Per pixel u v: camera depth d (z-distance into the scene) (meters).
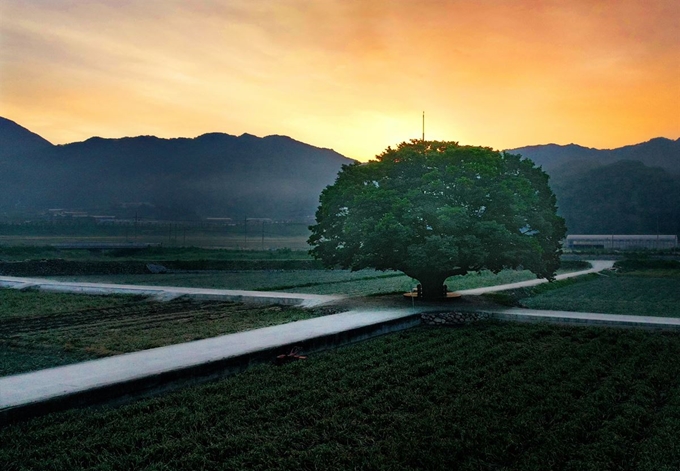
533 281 50.16
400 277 59.47
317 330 23.75
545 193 35.91
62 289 42.16
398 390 16.66
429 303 32.47
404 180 34.22
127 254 87.44
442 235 31.31
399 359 20.52
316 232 36.50
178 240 157.50
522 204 31.64
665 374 18.30
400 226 30.22
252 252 94.31
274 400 15.76
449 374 18.56
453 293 35.69
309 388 16.94
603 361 20.27
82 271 62.28
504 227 30.62
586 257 97.81
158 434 13.40
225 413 14.87
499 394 16.38
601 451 12.61
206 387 17.02
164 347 20.62
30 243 111.50
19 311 32.62
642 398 15.96
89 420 14.20
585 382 17.66
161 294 38.62
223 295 37.22
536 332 25.44
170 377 17.20
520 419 14.40
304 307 33.28
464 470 11.84
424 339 24.52
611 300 40.09
